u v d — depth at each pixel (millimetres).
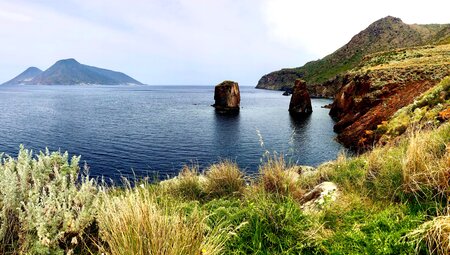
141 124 45750
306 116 54531
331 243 3301
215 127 42344
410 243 2932
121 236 2633
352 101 41531
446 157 3912
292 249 3230
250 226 3617
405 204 3748
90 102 100500
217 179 6609
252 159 23734
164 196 5434
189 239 2686
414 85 26984
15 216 3051
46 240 2699
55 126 43344
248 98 123938
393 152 5617
